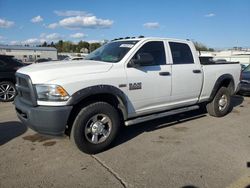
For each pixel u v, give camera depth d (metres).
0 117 7.04
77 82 4.35
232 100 9.76
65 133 4.70
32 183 3.72
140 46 5.30
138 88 5.11
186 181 3.77
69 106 4.27
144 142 5.25
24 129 5.96
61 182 3.75
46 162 4.35
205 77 6.47
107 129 4.79
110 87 4.68
